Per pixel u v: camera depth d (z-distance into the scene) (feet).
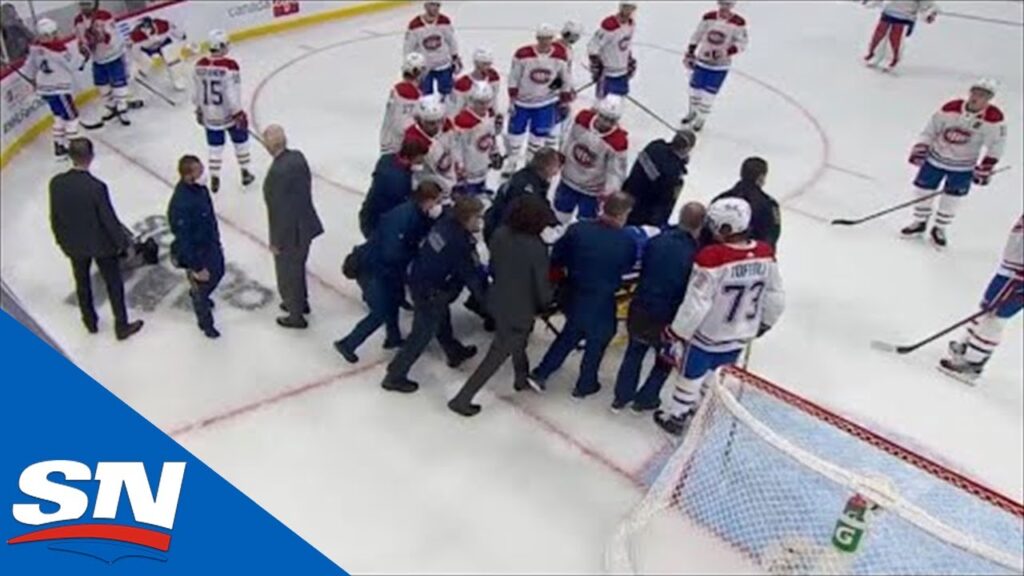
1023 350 22.41
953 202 26.18
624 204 16.87
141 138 32.14
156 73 38.24
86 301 20.27
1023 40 48.55
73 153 18.62
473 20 47.55
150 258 23.71
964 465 18.33
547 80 28.66
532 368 20.17
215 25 41.06
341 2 46.44
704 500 15.69
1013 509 13.28
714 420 15.34
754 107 37.29
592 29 46.88
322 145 31.73
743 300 16.26
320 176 29.27
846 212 28.89
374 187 19.71
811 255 26.14
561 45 28.73
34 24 37.35
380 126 33.68
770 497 14.93
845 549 13.65
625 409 19.01
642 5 51.49
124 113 33.14
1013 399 20.51
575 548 15.60
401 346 20.47
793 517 14.60
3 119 30.07
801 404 15.16
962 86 41.19
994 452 18.79
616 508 16.52
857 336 22.47
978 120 24.72
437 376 19.81
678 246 16.69
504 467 17.33
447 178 21.89
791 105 37.70
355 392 19.17
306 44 42.65
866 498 12.92
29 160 30.58
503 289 16.92
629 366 18.24
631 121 35.35
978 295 24.68
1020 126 37.06
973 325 20.68
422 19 32.71
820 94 39.19
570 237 17.46
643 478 17.26
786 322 22.82
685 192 29.50
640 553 15.15
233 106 26.96
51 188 18.69
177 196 18.56
